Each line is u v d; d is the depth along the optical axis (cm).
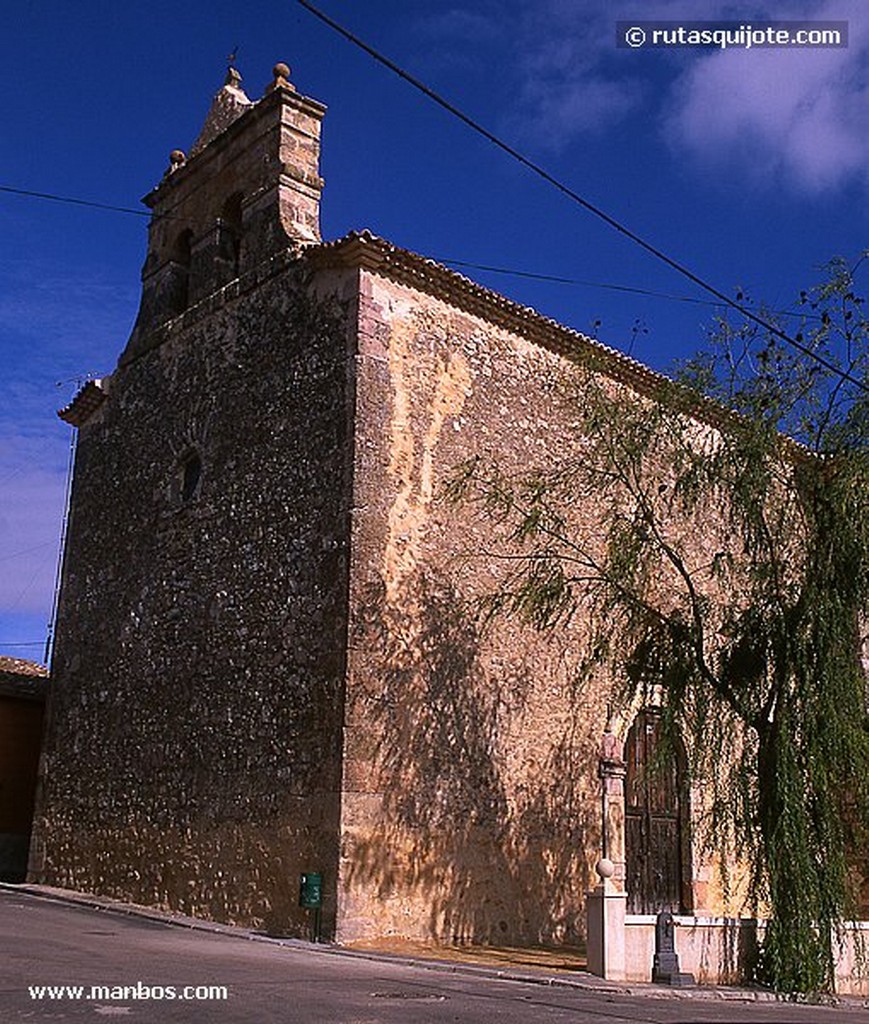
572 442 1745
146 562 1839
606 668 1702
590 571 1719
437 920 1412
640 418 1440
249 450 1664
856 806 1317
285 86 1833
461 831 1467
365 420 1492
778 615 1339
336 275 1584
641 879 1662
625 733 1694
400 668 1449
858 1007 1184
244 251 1819
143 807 1695
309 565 1496
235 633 1597
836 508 1314
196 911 1530
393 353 1548
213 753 1579
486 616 1559
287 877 1401
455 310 1644
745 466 1357
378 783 1391
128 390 2014
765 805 1305
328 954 1244
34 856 1930
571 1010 937
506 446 1655
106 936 1273
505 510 1555
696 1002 1091
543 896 1541
